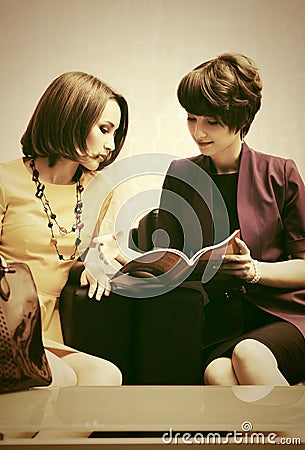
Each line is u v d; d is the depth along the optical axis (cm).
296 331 185
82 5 189
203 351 184
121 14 190
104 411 165
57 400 172
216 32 191
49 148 185
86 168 186
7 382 171
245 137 190
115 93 188
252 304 186
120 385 182
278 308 186
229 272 186
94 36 189
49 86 187
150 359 183
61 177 185
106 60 188
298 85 191
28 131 186
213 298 185
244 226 188
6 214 183
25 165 185
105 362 182
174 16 191
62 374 180
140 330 184
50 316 182
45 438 158
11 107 186
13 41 187
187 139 189
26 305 177
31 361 175
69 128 186
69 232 185
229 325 185
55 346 181
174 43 190
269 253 188
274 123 190
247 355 183
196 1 192
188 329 184
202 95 189
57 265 183
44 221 184
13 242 183
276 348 184
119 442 159
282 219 188
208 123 188
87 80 187
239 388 182
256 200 188
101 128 187
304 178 189
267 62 191
